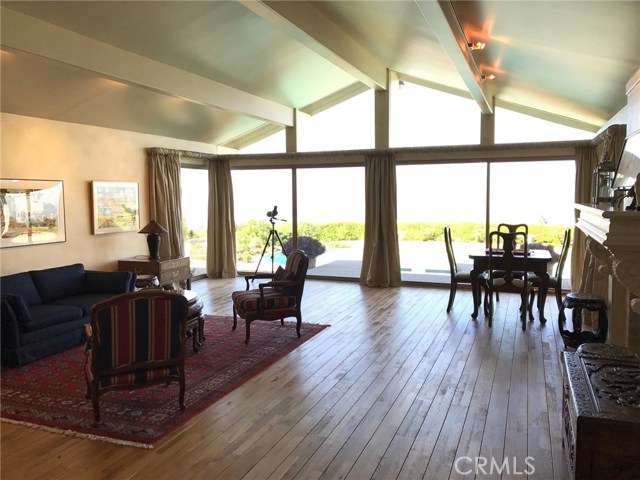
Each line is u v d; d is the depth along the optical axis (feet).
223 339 15.83
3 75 14.70
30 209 17.54
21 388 12.00
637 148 10.91
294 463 8.46
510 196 23.47
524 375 12.37
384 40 17.92
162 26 14.57
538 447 8.87
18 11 12.11
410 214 25.27
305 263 16.02
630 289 7.95
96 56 14.24
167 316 10.27
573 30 10.93
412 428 9.66
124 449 9.02
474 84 16.99
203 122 23.99
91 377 10.10
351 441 9.19
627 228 7.80
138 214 22.88
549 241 23.02
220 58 17.79
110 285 17.95
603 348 9.16
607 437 6.38
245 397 11.27
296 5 14.12
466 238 24.44
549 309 19.48
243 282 26.40
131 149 22.39
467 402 10.82
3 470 8.36
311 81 23.11
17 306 13.46
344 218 26.55
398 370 12.84
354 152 24.91
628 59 11.76
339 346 14.98
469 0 10.70
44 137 18.06
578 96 17.35
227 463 8.49
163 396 11.34
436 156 24.13
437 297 22.12
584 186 21.33
